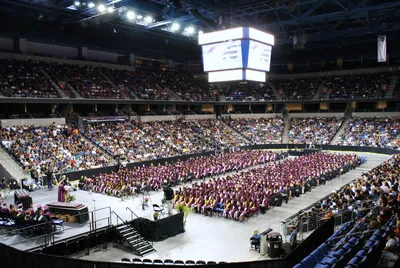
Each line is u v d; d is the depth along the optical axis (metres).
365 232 17.12
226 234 26.09
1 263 19.72
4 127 48.84
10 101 49.94
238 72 41.25
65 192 28.69
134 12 48.16
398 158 45.38
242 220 28.98
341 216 23.00
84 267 17.25
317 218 23.42
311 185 39.12
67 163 45.12
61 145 48.56
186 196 32.16
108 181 37.41
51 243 21.12
